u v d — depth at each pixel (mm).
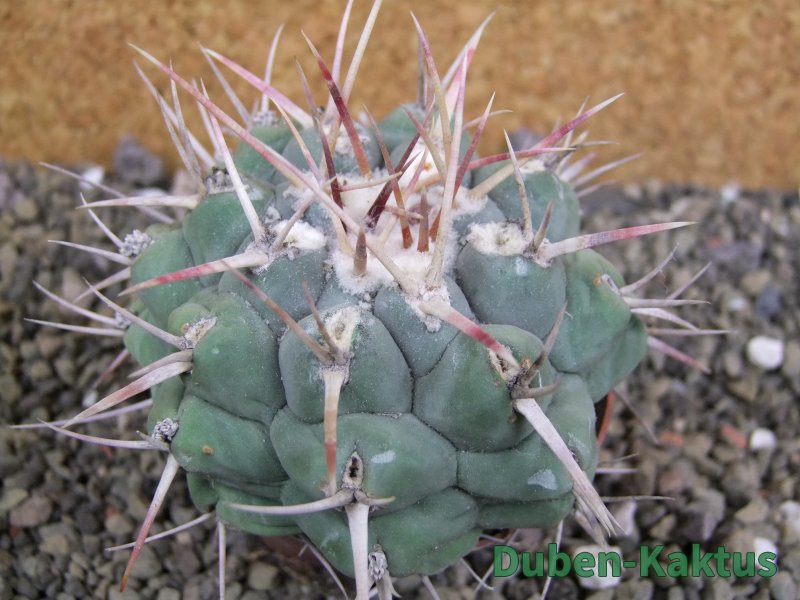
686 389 278
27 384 278
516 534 209
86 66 347
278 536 192
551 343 149
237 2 353
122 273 206
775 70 351
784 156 344
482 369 153
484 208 176
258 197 175
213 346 159
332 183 166
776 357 281
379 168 189
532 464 162
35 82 346
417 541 163
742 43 354
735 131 346
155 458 260
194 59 347
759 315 299
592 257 181
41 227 312
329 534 165
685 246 313
